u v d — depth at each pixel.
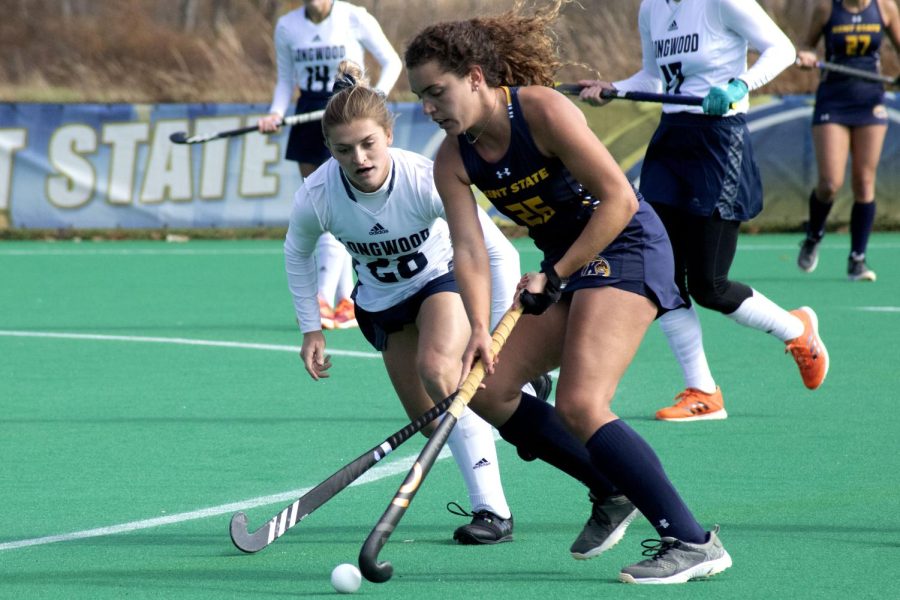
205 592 13.90
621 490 14.10
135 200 55.62
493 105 13.73
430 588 13.95
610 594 13.63
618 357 14.12
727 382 26.00
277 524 14.91
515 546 15.62
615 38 70.44
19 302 39.00
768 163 55.19
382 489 18.42
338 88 17.08
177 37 79.62
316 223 16.55
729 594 13.56
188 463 19.95
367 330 17.28
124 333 33.06
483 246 14.41
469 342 13.93
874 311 34.97
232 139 55.47
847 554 14.92
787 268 44.91
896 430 21.61
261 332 33.12
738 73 23.08
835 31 38.34
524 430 14.87
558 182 14.00
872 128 39.28
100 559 15.18
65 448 20.98
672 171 22.53
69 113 55.25
